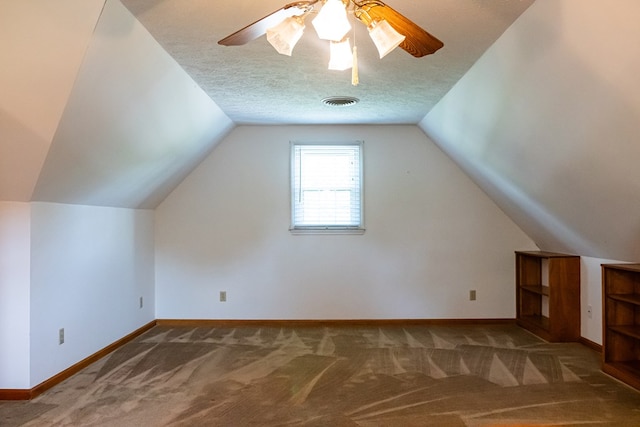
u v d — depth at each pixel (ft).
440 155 16.79
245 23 8.11
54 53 7.32
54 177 9.74
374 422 8.59
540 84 8.57
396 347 13.75
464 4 7.47
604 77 7.06
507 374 11.21
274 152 16.88
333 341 14.51
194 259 16.93
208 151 16.49
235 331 15.92
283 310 16.80
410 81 11.51
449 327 16.35
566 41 7.12
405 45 6.55
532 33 7.75
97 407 9.34
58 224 10.84
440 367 11.81
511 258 16.78
